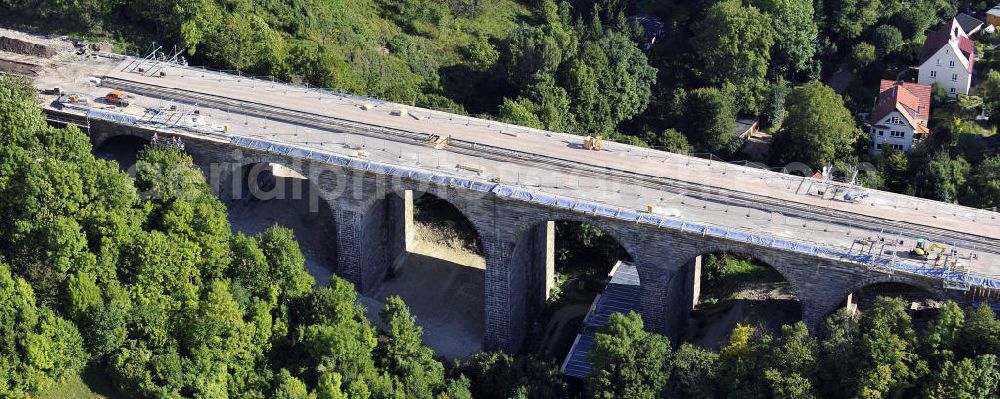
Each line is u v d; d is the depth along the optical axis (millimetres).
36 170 142125
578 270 174125
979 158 188000
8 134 150500
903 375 126500
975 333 126562
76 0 193250
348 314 143125
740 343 133500
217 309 136125
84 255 137625
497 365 144000
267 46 191000
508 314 152125
